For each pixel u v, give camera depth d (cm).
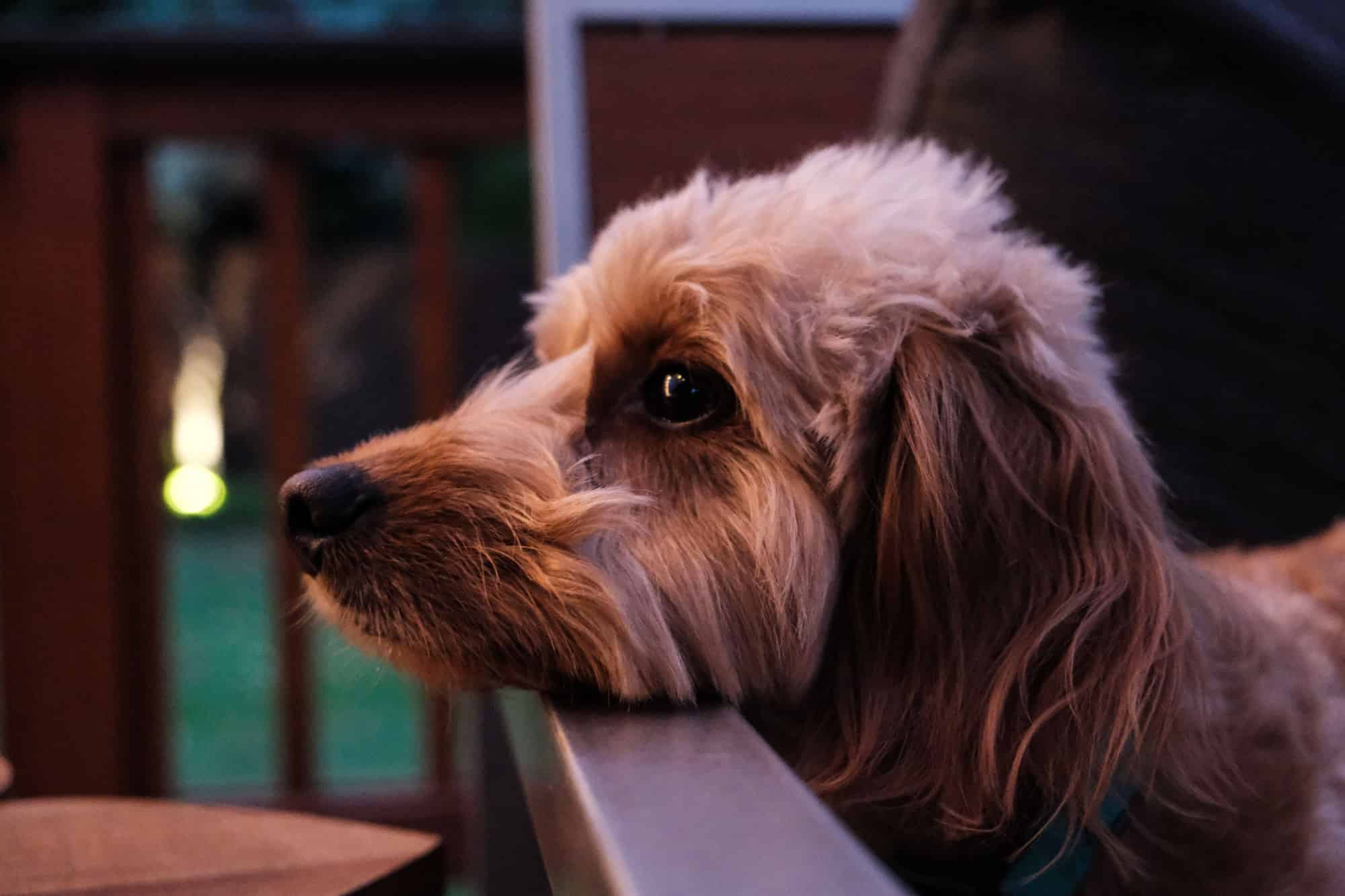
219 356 692
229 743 368
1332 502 175
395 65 268
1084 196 172
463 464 110
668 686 98
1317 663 129
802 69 227
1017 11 177
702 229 120
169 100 261
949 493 107
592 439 117
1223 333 172
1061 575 107
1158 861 105
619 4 223
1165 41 167
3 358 254
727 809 49
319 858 97
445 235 279
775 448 111
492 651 104
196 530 738
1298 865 112
